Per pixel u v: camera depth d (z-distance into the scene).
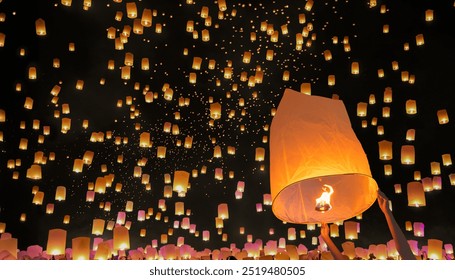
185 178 7.15
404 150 7.67
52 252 5.29
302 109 2.22
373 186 2.21
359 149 2.21
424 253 6.05
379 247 5.77
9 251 4.29
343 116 2.27
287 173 2.14
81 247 4.92
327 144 2.15
